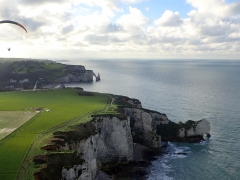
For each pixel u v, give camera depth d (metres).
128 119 69.38
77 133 55.28
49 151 45.03
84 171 45.44
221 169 60.44
